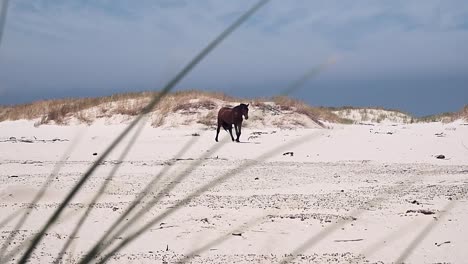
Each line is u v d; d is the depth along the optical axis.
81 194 14.18
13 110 47.31
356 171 19.41
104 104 43.19
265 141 29.94
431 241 9.30
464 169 19.72
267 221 10.55
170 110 39.28
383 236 9.66
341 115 61.44
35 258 8.10
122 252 8.55
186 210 11.73
